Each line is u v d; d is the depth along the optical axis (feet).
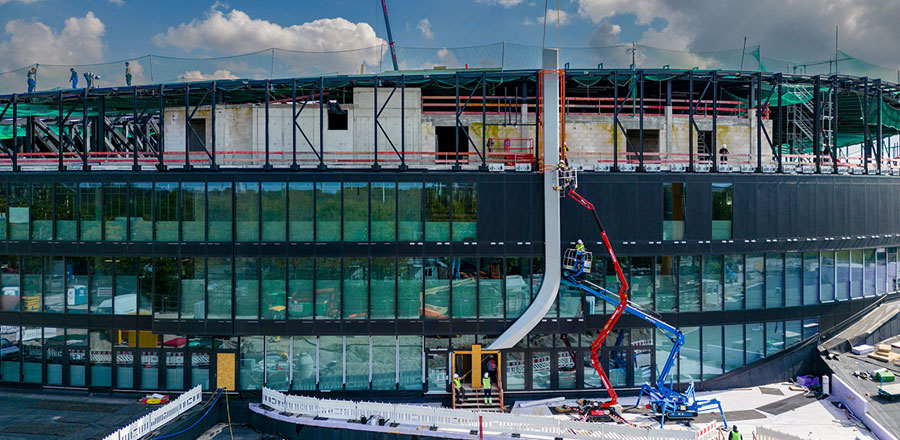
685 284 102.47
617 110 102.99
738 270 104.58
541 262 99.50
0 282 105.81
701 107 137.59
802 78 110.11
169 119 119.34
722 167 110.42
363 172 98.12
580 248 95.50
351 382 100.83
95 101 119.44
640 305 101.19
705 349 104.01
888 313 119.34
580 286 96.94
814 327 111.86
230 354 100.73
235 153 110.42
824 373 107.45
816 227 108.78
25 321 105.09
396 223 97.91
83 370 104.12
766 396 101.55
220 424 97.45
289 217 98.07
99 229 101.50
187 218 99.19
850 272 115.85
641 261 101.09
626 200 100.32
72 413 94.38
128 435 81.15
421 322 98.37
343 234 98.02
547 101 99.19
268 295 98.63
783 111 148.56
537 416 82.74
